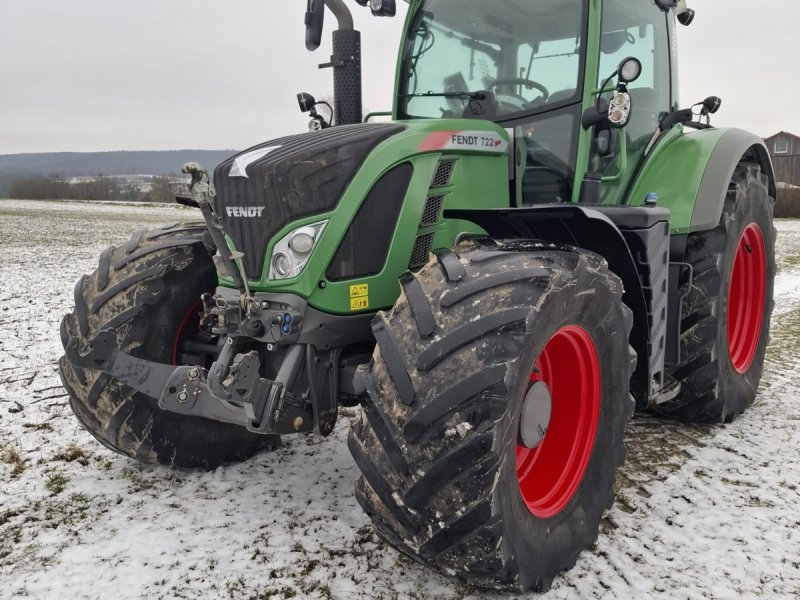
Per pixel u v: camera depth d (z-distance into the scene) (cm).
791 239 1862
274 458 322
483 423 181
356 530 252
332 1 306
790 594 216
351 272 242
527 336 189
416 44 348
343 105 317
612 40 331
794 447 337
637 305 277
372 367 200
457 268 208
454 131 264
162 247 299
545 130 309
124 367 247
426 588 216
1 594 213
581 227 248
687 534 253
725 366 359
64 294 834
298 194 233
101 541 244
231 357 236
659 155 373
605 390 242
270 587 216
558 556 216
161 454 291
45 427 358
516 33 317
